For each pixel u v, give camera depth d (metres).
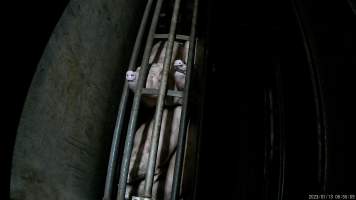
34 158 1.47
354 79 1.87
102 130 2.18
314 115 2.07
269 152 2.46
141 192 1.98
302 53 2.34
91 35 2.04
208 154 2.43
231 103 2.74
